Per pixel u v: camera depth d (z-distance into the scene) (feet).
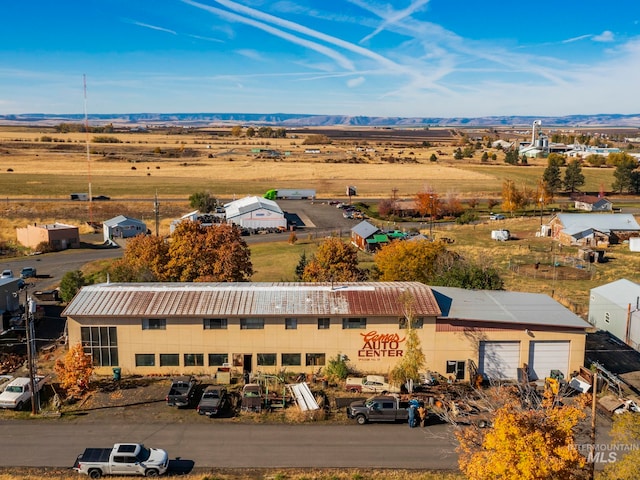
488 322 146.82
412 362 140.77
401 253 205.36
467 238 354.33
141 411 131.03
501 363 149.48
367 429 123.54
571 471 78.43
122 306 150.41
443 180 631.97
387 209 447.42
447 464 109.60
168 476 104.47
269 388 140.77
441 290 174.60
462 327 147.84
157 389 142.61
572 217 351.67
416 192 552.00
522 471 73.46
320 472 106.22
